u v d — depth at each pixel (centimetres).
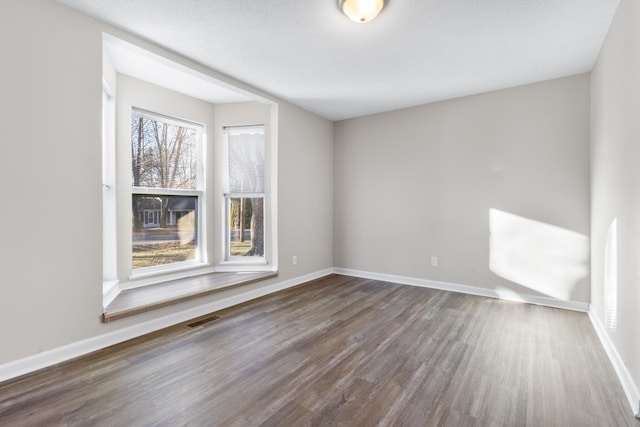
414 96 387
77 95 221
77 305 223
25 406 166
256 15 225
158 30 245
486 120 372
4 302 190
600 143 271
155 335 260
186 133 389
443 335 262
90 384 188
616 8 214
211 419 158
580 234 321
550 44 262
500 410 165
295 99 400
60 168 213
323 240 482
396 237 444
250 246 419
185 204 388
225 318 301
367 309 328
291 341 249
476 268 382
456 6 212
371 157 464
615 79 223
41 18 203
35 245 202
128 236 330
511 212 358
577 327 279
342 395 178
